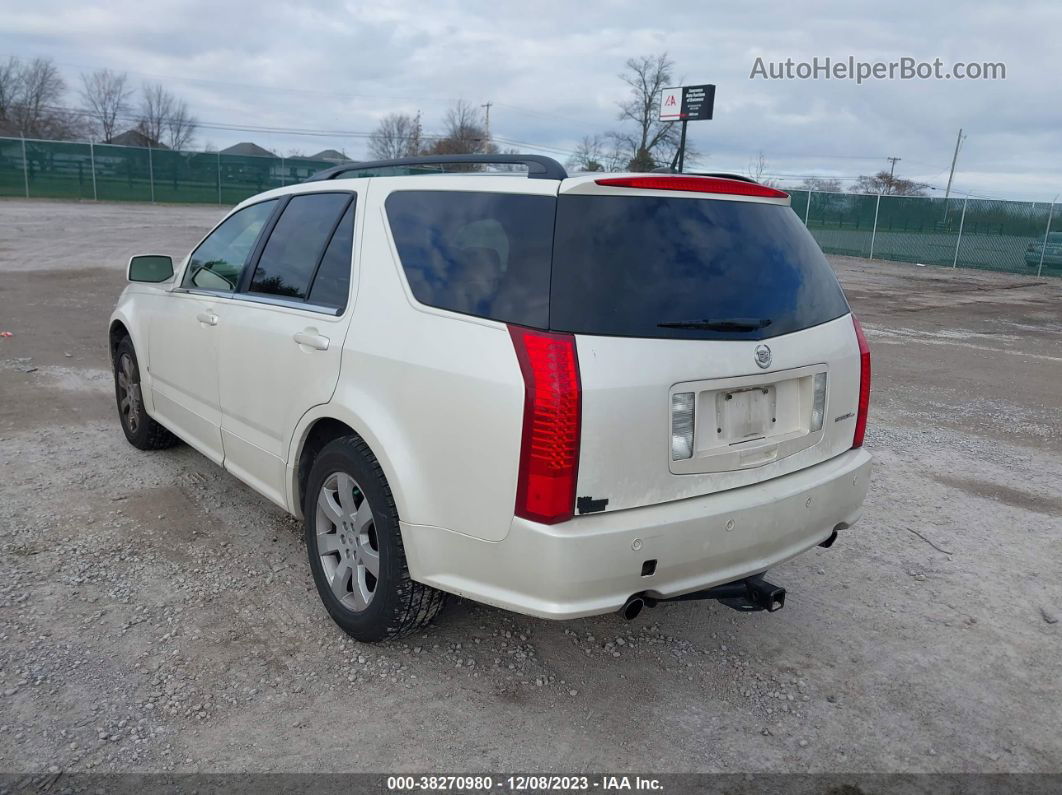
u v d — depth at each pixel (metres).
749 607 3.13
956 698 3.23
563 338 2.59
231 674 3.17
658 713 3.07
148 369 5.08
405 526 2.96
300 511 3.71
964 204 27.11
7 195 38.16
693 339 2.79
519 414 2.60
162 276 4.89
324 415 3.32
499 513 2.69
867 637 3.66
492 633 3.55
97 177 40.03
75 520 4.47
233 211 4.53
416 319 2.97
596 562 2.62
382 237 3.27
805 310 3.19
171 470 5.28
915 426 7.27
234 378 4.03
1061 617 3.89
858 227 29.92
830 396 3.28
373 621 3.21
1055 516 5.17
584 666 3.35
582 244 2.69
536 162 2.93
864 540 4.71
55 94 75.19
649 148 50.41
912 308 16.45
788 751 2.89
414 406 2.91
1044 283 23.23
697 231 2.91
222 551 4.18
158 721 2.88
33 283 13.88
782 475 3.13
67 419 6.36
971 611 3.92
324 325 3.38
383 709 3.01
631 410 2.64
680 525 2.73
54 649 3.26
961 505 5.31
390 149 79.75
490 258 2.84
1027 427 7.34
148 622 3.49
